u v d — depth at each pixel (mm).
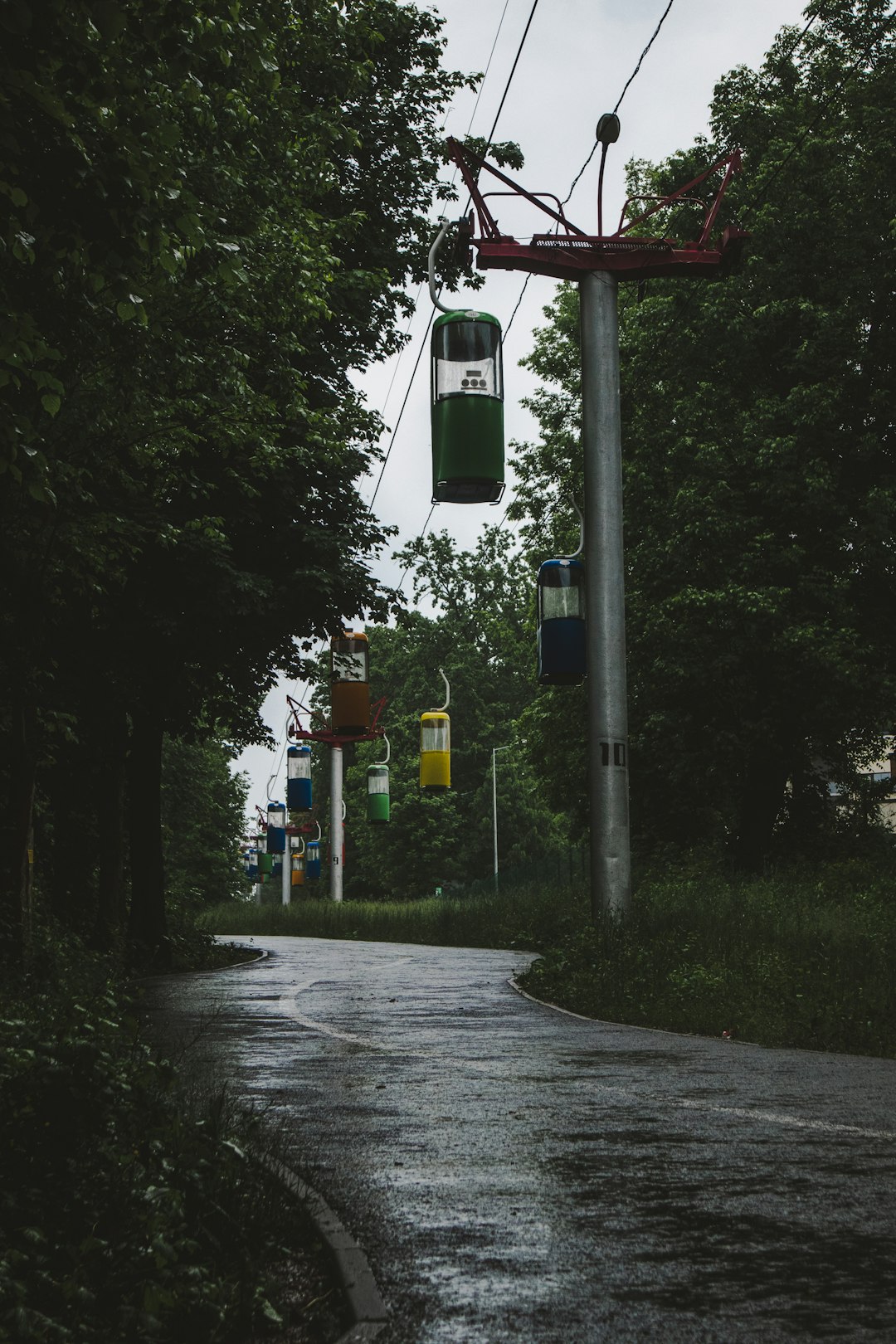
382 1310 5535
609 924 23891
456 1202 7375
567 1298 5645
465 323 23641
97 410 18875
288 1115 10281
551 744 54125
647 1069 12594
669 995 18703
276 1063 13430
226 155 17469
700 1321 5293
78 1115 6641
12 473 11266
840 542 41875
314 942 54594
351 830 125438
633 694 44562
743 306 44031
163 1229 5840
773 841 49781
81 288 12148
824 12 43906
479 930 48094
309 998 22078
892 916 25812
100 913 35281
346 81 28016
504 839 117625
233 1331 5344
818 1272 5910
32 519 20391
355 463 32656
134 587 29906
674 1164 8195
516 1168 8219
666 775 46156
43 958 21781
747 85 46000
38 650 22281
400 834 116688
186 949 37312
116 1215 6020
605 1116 10008
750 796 48344
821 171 43438
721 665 41219
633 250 26359
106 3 9031
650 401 45625
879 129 42562
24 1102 6688
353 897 133500
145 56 10781
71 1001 10180
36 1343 4633
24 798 22578
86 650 31000
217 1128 7273
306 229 21109
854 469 43031
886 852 46250
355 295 31859
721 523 41344
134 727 36250
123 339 16625
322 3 17625
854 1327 5184
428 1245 6527
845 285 42438
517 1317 5414
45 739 25125
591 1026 17062
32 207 10117
